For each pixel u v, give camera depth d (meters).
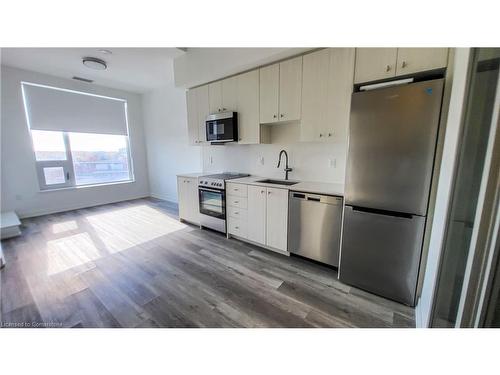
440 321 1.22
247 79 2.76
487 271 0.91
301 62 2.29
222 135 3.06
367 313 1.66
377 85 1.70
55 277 2.14
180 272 2.24
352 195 1.87
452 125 1.20
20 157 3.89
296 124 2.79
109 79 4.31
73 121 4.46
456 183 1.10
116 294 1.89
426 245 1.63
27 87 3.87
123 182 5.36
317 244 2.26
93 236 3.17
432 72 1.56
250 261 2.46
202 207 3.38
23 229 3.43
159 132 5.25
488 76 0.95
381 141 1.67
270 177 3.17
